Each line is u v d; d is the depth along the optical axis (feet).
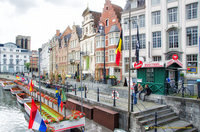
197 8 64.18
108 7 96.48
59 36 195.93
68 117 36.86
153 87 47.03
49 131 32.45
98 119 42.70
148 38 77.41
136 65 45.52
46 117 41.27
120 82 86.38
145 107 39.65
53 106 62.85
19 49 308.60
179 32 68.39
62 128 35.99
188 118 37.04
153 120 35.01
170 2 71.00
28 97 79.87
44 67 238.27
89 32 113.80
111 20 94.27
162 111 38.81
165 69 44.65
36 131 40.78
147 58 77.56
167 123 36.04
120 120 38.14
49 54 212.23
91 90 72.43
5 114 61.11
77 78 99.25
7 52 292.20
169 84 44.32
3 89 137.90
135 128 34.37
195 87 42.96
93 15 114.62
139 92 48.57
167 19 72.02
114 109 40.32
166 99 41.98
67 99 60.49
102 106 45.01
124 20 86.33
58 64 180.14
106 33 97.50
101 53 98.43
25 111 63.67
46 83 108.06
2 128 46.62
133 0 83.66
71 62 136.36
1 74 226.17
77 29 142.10
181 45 67.87
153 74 47.37
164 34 72.49
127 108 39.17
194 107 35.91
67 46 154.71
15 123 51.01
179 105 39.01
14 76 195.72
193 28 65.46
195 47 64.23
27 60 312.50
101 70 100.68
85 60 119.85
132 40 83.76
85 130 38.11
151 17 76.64
